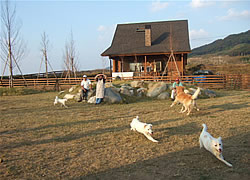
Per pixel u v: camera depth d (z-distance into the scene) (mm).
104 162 4180
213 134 5668
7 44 18422
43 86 20438
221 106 9578
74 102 11930
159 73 21984
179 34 25453
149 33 24094
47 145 5203
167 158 4297
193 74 22719
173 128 6391
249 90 16859
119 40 26062
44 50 22078
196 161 4113
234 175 3549
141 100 12414
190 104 8094
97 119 7762
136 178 3539
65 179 3566
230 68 34344
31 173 3785
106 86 13234
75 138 5695
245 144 4875
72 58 26469
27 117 8242
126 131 6219
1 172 3832
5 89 16906
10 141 5512
